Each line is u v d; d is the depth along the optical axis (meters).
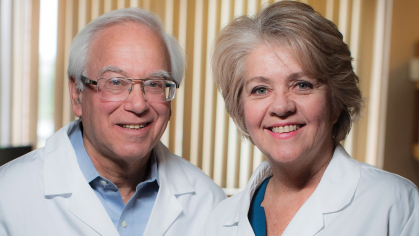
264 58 1.02
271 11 1.03
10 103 3.13
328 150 1.11
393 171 3.42
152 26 1.34
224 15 3.23
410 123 3.41
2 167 1.36
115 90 1.24
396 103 3.39
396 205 0.96
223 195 1.56
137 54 1.25
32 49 3.09
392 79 3.38
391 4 3.34
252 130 1.08
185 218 1.39
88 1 3.10
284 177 1.12
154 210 1.33
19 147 2.06
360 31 3.32
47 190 1.25
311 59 0.98
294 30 0.98
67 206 1.25
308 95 1.02
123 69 1.23
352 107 1.12
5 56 3.12
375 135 3.42
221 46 1.14
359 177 1.03
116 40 1.26
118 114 1.24
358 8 3.31
